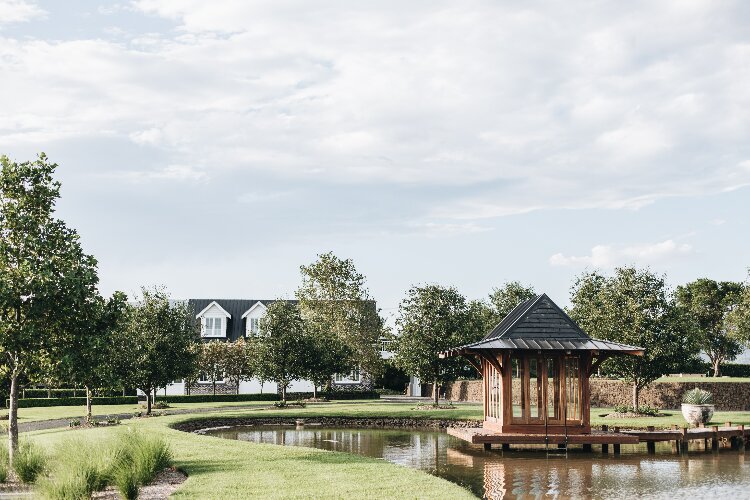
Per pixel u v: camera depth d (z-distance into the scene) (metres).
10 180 19.30
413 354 48.22
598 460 25.27
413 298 49.28
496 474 21.84
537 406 28.20
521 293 65.12
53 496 14.91
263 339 58.56
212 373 67.38
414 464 24.23
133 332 46.59
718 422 35.78
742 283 82.62
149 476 17.89
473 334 50.00
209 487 16.50
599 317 40.72
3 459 18.73
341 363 63.19
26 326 18.42
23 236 19.22
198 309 79.62
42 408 54.78
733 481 20.48
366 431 38.47
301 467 19.81
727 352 83.12
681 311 40.94
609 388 49.28
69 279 18.67
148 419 39.44
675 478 21.02
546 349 27.62
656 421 35.75
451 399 66.25
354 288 72.88
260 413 43.84
